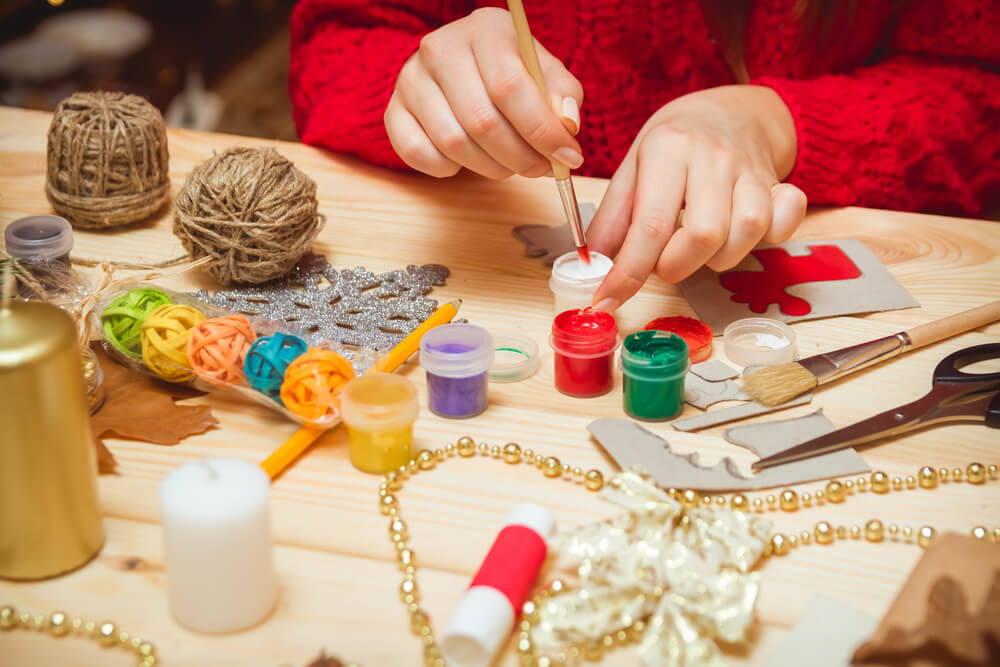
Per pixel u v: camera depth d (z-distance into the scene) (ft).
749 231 2.77
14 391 1.75
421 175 3.68
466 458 2.33
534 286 3.05
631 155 3.10
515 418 2.48
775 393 2.49
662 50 4.04
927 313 2.90
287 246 2.88
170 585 1.84
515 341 2.75
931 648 1.69
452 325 2.55
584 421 2.47
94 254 3.13
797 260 3.14
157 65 8.20
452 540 2.08
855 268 3.10
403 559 2.00
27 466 1.82
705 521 1.96
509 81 2.67
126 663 1.79
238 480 1.82
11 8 7.86
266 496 1.82
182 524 1.74
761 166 3.10
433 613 1.90
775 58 4.06
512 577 1.86
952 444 2.37
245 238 2.81
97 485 2.00
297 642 1.83
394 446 2.25
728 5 3.76
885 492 2.22
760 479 2.23
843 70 4.23
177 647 1.82
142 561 2.01
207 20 8.78
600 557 1.88
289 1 9.09
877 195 3.73
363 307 2.87
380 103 3.63
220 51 8.59
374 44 3.87
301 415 2.29
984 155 4.08
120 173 3.17
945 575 1.81
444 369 2.39
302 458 2.33
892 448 2.36
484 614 1.78
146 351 2.44
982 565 1.83
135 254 3.15
